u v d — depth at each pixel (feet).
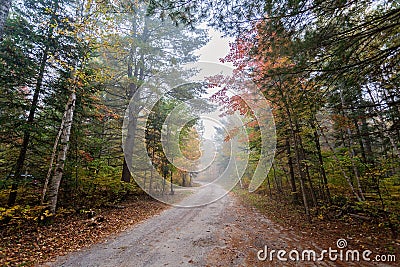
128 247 14.29
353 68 11.96
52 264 11.55
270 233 17.71
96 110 27.86
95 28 20.31
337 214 23.89
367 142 29.01
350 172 25.89
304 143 29.96
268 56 13.16
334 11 10.56
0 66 18.98
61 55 21.04
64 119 20.71
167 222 21.36
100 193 29.50
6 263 11.02
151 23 33.68
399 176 22.53
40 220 18.02
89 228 18.04
